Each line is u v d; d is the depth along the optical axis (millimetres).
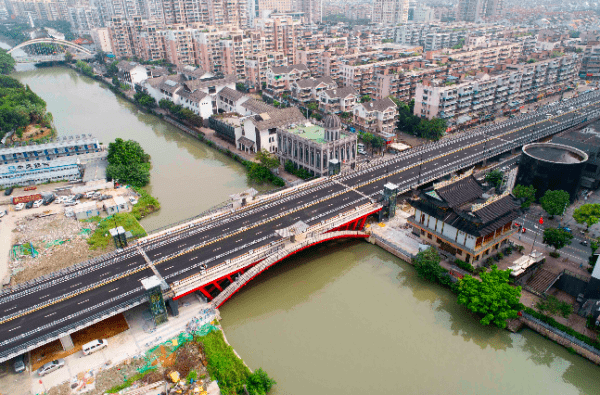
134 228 138375
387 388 86750
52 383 85625
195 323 100375
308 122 192375
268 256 113688
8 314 97250
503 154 191000
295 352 96000
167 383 84750
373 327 103188
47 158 184500
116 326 100375
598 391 87000
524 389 87125
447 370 91312
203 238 125125
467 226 112938
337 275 122562
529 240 128625
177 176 183000
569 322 98562
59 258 125062
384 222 142500
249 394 83250
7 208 153625
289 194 150375
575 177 141750
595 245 117312
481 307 99125
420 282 118438
